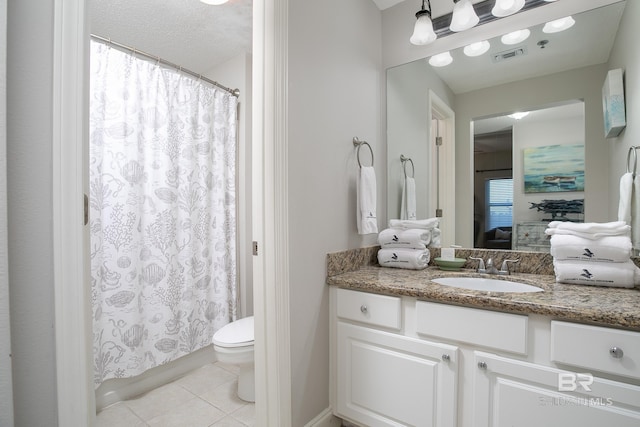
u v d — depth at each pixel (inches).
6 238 22.3
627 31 52.5
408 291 48.9
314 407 55.7
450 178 70.4
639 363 33.8
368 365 53.8
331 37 61.1
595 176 55.6
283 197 49.8
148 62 76.0
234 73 97.1
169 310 77.4
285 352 49.9
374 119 75.7
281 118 49.3
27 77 24.5
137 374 70.7
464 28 61.6
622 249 45.6
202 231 86.4
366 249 71.2
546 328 39.4
